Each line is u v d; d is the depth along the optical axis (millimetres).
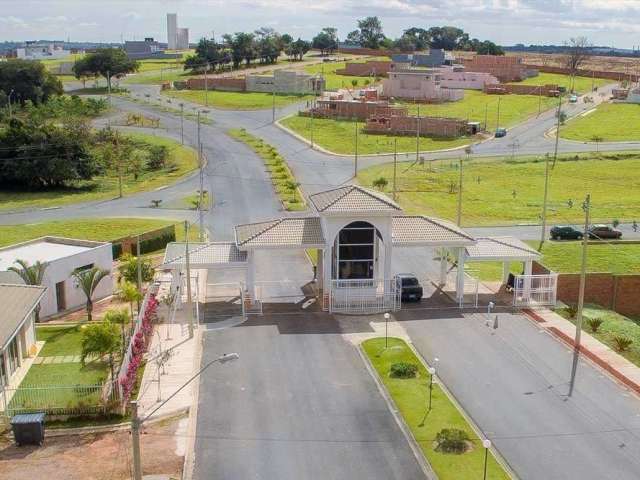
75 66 187875
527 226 76312
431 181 98312
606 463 29500
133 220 76875
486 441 26297
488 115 151625
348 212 47719
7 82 161250
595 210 83750
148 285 51188
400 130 133625
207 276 56812
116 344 37375
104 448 30578
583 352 41406
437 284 54500
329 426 32594
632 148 120250
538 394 35969
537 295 50250
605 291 51906
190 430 32188
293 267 59438
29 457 29891
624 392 36312
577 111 158375
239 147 120938
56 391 35062
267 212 80438
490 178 101062
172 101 169375
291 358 40469
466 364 39625
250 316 47469
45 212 83812
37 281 45125
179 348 41656
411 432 31875
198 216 79062
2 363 35406
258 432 32031
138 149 120688
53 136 102125
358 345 42406
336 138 130000
